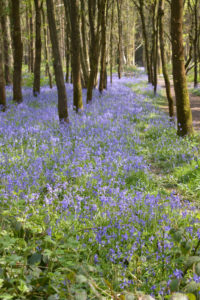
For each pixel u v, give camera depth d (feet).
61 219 15.66
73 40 47.14
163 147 32.12
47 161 25.52
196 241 14.16
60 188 20.20
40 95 64.95
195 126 44.01
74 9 46.16
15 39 55.57
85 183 21.53
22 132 33.55
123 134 35.73
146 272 12.47
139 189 22.53
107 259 13.33
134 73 150.92
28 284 9.84
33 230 13.08
